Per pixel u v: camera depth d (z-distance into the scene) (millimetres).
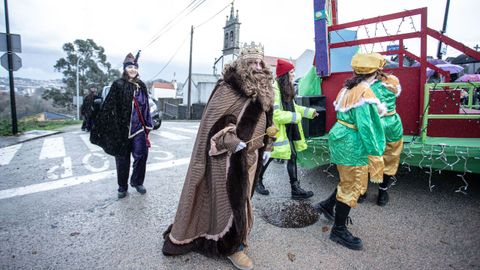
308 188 4227
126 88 3721
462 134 4023
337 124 2742
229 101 2271
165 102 40125
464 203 3518
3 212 3572
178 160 5984
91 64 53344
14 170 5445
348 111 2621
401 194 3869
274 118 3330
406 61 7000
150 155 6453
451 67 7066
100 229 3115
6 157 6633
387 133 3299
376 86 3268
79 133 11156
